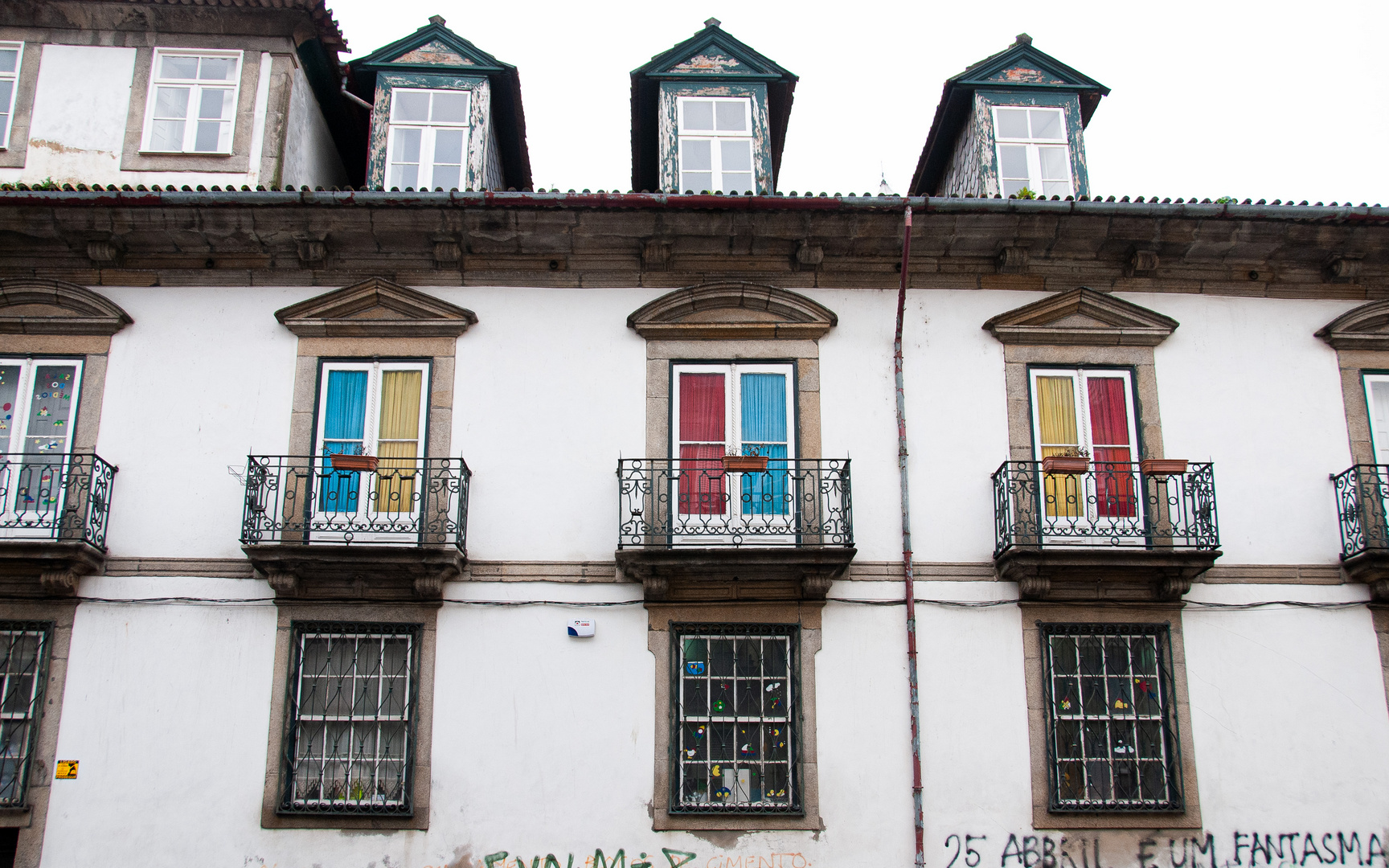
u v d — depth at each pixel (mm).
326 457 8883
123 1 10398
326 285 9688
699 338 9570
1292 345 9695
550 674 8664
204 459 9141
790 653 8773
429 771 8406
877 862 8258
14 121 10227
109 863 8125
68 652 8578
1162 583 8789
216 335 9484
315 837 8250
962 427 9375
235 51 10531
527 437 9273
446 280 9727
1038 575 8672
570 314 9641
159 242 9508
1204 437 9398
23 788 8281
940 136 11742
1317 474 9336
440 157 10609
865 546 9031
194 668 8586
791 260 9766
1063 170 10703
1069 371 9586
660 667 8703
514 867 8219
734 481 9203
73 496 8789
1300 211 9258
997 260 9734
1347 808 8445
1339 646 8852
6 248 9523
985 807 8391
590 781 8430
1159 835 8359
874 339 9609
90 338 9414
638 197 9133
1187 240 9555
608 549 9000
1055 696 8727
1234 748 8562
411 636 8758
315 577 8734
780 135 11734
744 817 8352
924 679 8672
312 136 11312
